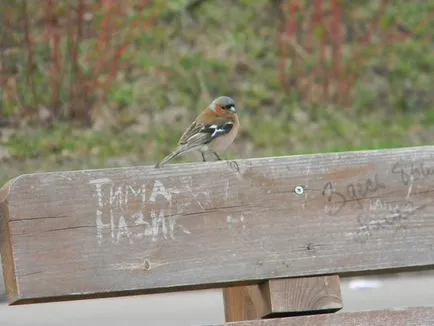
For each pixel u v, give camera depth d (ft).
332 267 20.02
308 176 20.12
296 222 19.94
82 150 61.62
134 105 68.03
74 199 18.62
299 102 71.77
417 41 80.79
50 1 64.75
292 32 72.74
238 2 80.02
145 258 19.01
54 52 64.90
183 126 66.69
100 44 64.69
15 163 59.26
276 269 19.75
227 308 21.68
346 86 72.90
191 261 19.29
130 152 62.13
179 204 19.34
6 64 66.28
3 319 33.96
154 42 74.33
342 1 77.00
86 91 65.41
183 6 78.02
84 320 33.71
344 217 20.21
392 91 75.25
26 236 18.25
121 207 18.93
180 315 34.91
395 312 19.54
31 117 65.00
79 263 18.54
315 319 19.39
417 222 20.54
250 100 71.00
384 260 20.29
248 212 19.72
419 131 69.87
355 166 20.39
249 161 19.84
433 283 42.47
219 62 73.92
